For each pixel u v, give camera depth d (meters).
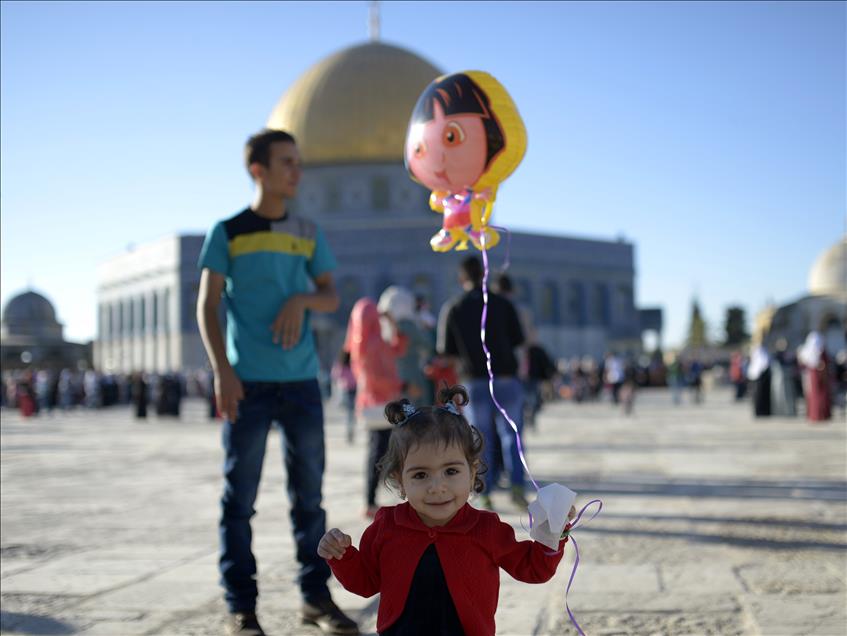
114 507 9.72
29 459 16.31
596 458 14.00
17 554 7.14
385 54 72.31
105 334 89.75
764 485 10.30
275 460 15.23
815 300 73.31
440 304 69.25
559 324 79.69
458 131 4.98
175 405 34.53
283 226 5.61
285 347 5.36
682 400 43.34
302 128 71.38
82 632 5.01
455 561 3.15
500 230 5.09
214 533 8.00
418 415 3.08
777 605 5.22
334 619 5.06
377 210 70.81
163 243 79.38
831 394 21.98
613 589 5.69
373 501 8.75
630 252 86.06
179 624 5.17
